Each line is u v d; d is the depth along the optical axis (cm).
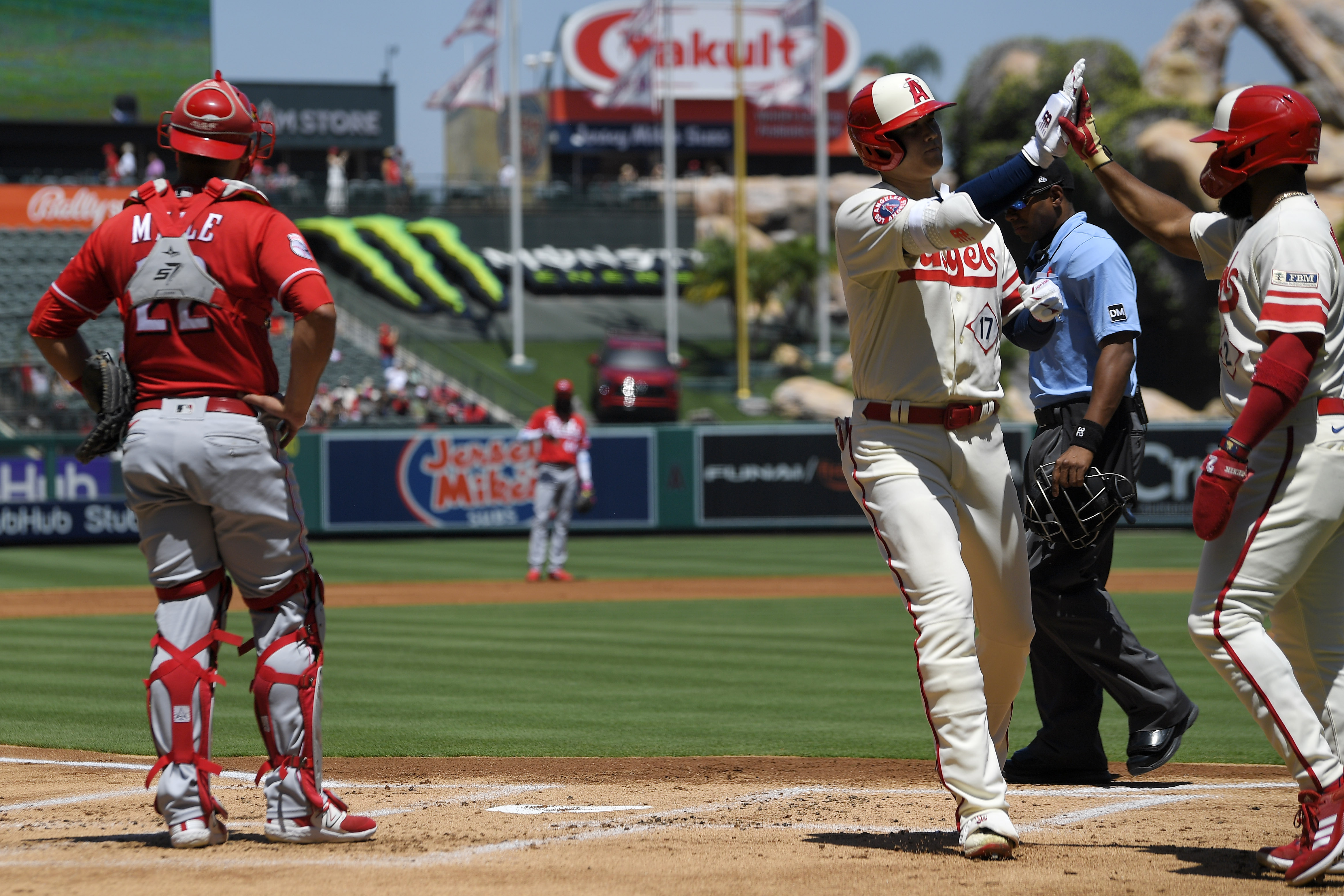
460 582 6034
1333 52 16250
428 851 1475
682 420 13500
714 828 1659
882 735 2525
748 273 16038
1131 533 8844
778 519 8831
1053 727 2088
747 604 5153
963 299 1564
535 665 3519
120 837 1549
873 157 1555
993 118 17075
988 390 1586
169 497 1445
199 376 1443
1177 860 1461
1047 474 2020
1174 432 8819
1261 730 2592
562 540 6084
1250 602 1402
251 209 1453
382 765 2227
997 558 1619
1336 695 1450
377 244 15925
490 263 16825
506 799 1905
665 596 5494
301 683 1486
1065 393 2056
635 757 2298
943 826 1692
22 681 3212
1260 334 1374
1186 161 13938
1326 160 15100
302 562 1495
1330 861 1310
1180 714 2033
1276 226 1395
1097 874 1384
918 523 1524
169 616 1471
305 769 1493
